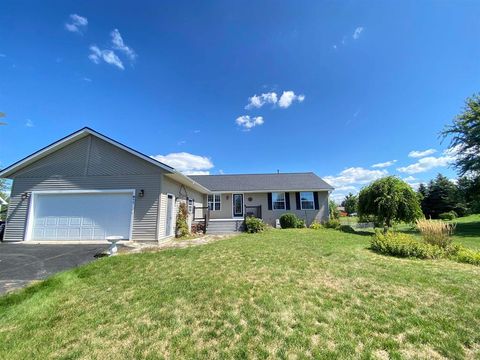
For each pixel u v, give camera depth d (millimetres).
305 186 18203
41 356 2639
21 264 6480
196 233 13594
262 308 3486
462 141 18281
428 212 31156
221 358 2443
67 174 10680
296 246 7949
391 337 2682
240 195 18469
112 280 5098
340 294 3895
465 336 2639
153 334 2965
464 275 4723
